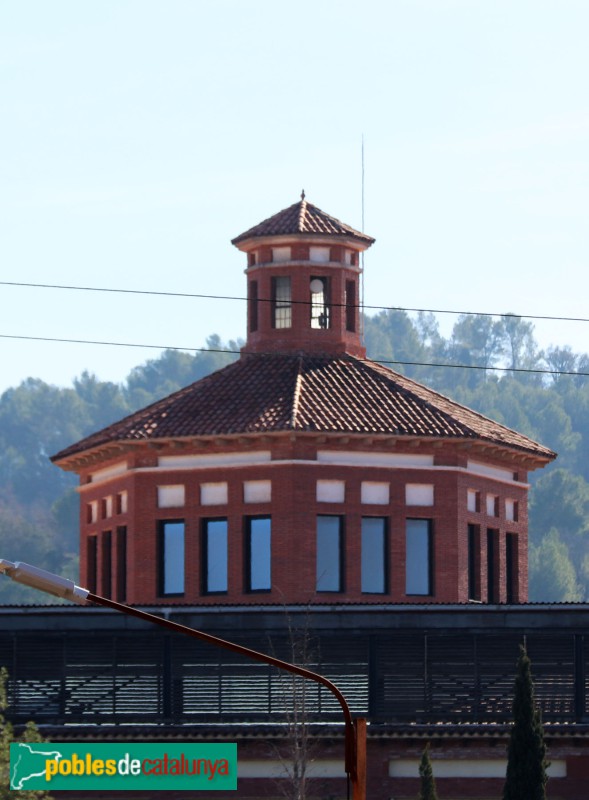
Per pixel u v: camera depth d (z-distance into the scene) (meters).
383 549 165.88
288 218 176.75
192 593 165.62
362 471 165.25
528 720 139.12
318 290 175.50
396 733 146.75
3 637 149.25
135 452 168.88
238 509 164.88
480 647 148.88
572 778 147.38
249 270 177.00
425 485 167.12
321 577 163.88
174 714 148.38
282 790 143.38
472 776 147.25
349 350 176.12
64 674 149.12
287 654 148.75
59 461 179.50
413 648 148.88
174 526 167.50
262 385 170.50
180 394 173.25
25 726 146.00
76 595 96.31
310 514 163.38
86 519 179.12
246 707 148.50
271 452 164.38
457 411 175.50
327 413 165.62
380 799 146.75
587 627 148.38
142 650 149.38
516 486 177.38
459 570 167.12
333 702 148.62
